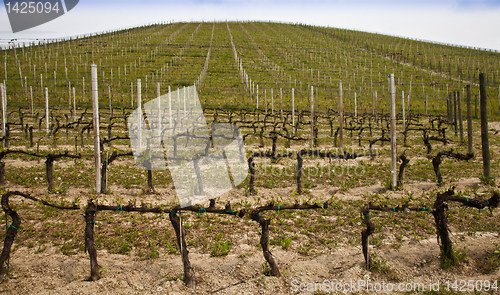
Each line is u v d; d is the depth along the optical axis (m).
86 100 33.38
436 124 25.56
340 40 80.75
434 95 38.47
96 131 8.17
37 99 33.03
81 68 46.53
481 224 7.18
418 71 51.78
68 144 15.95
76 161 12.10
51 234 6.78
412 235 6.83
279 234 6.84
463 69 52.34
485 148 9.35
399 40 88.81
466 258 5.95
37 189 9.27
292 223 7.34
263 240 5.49
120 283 5.28
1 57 51.34
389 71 51.62
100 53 56.19
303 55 61.62
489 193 8.76
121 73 44.75
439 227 5.80
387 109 34.41
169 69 47.94
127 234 6.64
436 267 5.75
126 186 9.52
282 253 6.17
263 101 35.09
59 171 10.99
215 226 7.11
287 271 5.62
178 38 73.00
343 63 56.53
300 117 25.09
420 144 16.73
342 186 9.70
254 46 67.06
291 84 42.72
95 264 5.35
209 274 5.53
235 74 46.75
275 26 102.38
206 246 6.33
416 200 8.00
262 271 5.62
